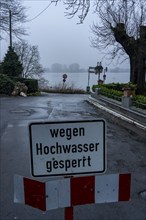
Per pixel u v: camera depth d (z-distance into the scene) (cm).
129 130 1270
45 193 278
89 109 1919
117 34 2283
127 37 2275
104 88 2267
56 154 283
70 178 281
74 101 2412
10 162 815
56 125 279
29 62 5362
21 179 281
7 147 969
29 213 538
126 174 287
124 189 288
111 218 523
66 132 281
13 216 528
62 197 282
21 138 1090
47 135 279
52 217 525
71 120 280
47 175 284
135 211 548
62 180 280
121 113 1592
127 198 289
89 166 287
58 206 282
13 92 2942
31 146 279
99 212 541
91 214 534
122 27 2280
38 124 278
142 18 2694
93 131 284
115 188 287
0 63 3978
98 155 287
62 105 2111
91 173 288
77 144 284
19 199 283
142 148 994
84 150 285
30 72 5378
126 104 1588
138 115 1408
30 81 3197
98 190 285
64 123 280
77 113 1739
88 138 284
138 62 2045
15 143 1019
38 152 281
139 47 2012
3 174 724
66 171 286
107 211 546
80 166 286
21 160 831
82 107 2016
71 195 283
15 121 1437
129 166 801
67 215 288
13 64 3766
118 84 2523
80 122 281
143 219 522
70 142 283
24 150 931
